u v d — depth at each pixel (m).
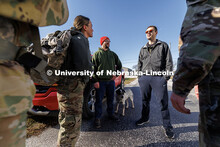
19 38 0.45
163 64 1.70
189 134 1.58
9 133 0.37
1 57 0.37
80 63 1.05
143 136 1.53
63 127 1.01
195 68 0.46
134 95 4.54
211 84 0.47
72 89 1.04
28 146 1.32
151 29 1.77
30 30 0.51
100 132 1.65
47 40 0.99
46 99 1.63
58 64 0.98
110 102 2.08
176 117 2.21
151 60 1.75
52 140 1.43
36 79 0.83
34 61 0.50
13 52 0.42
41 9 0.44
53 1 0.50
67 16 0.62
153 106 2.98
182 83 0.54
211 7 0.45
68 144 1.00
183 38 0.53
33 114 1.73
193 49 0.47
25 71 0.46
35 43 0.54
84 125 1.88
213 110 0.46
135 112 2.57
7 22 0.40
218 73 0.44
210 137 0.47
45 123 1.86
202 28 0.46
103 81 1.93
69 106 1.02
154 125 1.86
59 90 1.05
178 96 0.57
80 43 1.08
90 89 2.11
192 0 0.53
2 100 0.34
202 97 0.51
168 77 1.59
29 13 0.40
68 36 1.00
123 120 2.10
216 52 0.42
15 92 0.38
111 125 1.88
